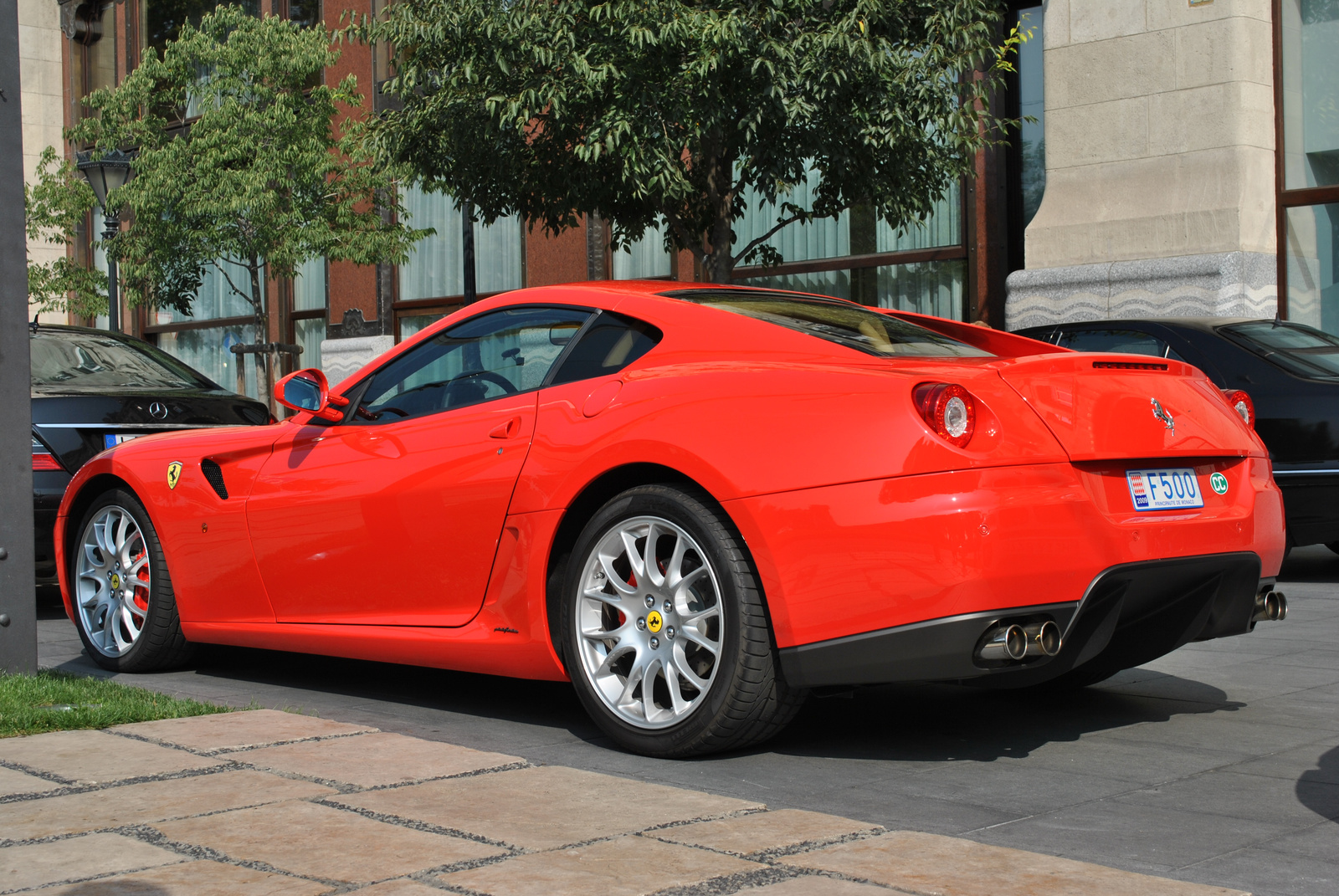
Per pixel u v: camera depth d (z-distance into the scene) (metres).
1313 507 7.15
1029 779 3.29
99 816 2.79
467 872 2.42
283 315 21.44
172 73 14.95
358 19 9.45
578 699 4.41
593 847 2.57
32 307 20.80
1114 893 2.32
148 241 14.82
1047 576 3.15
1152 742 3.70
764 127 8.95
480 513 3.93
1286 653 5.21
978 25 9.02
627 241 10.15
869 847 2.57
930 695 4.41
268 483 4.61
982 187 13.82
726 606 3.37
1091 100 12.44
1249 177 11.57
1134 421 3.44
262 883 2.36
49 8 26.02
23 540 4.36
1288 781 3.26
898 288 14.40
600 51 8.60
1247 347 7.50
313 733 3.60
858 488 3.21
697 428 3.48
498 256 18.09
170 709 3.88
